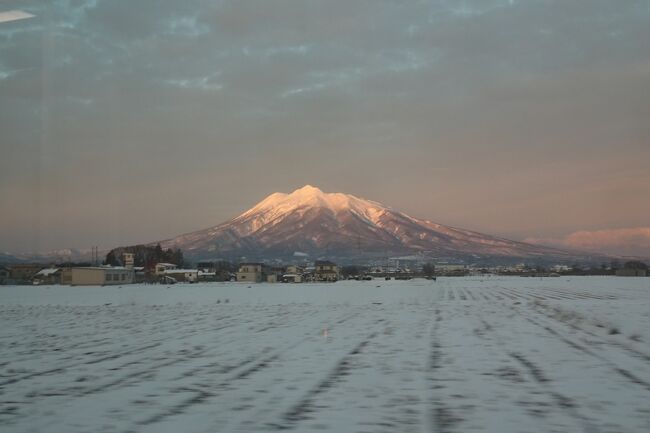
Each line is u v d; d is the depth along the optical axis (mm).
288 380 10539
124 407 8617
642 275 153750
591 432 7121
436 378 10602
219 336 18219
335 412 8188
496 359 12766
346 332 19094
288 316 26766
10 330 20844
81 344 16500
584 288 65250
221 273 130500
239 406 8594
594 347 14516
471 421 7656
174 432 7293
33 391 9836
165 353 14367
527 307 31953
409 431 7227
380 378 10648
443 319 24062
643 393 9195
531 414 7980
